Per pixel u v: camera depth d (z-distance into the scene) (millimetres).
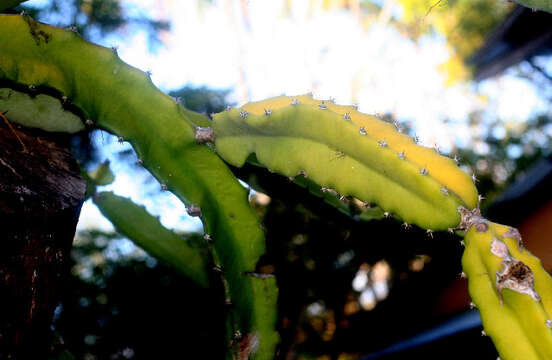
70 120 399
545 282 302
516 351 288
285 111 352
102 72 358
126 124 374
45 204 302
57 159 375
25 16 346
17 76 359
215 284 476
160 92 367
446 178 332
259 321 381
